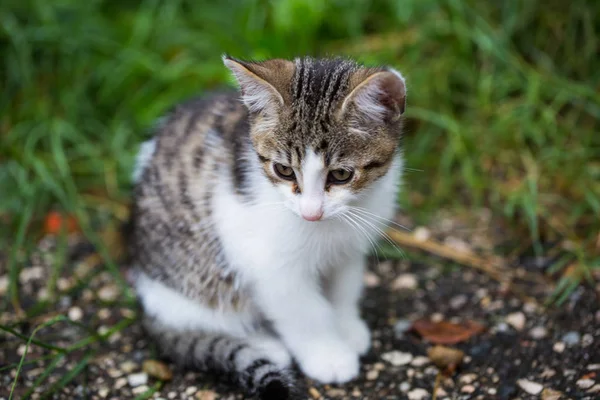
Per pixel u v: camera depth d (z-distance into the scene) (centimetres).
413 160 91
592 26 94
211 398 72
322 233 71
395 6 96
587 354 73
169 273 75
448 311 79
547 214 85
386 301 80
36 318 80
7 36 97
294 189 68
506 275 81
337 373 73
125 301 81
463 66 94
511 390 71
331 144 67
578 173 88
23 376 75
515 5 93
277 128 68
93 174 93
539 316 77
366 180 69
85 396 73
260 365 71
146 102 96
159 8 102
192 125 76
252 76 67
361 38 96
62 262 85
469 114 93
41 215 89
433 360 74
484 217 88
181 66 95
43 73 97
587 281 79
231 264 73
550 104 93
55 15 98
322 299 74
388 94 67
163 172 75
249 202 71
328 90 67
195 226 73
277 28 94
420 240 86
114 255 86
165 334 75
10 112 95
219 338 75
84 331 79
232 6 100
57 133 91
